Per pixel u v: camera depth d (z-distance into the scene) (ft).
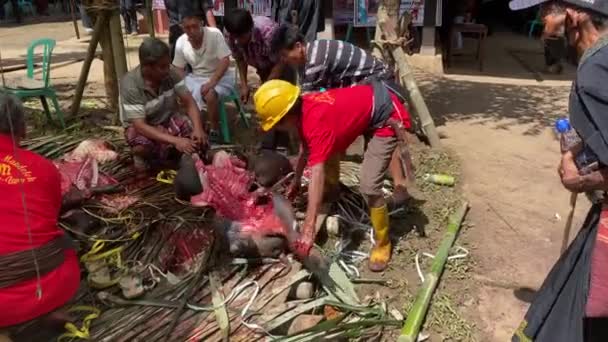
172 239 11.85
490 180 16.53
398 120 11.34
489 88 27.99
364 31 35.65
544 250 12.92
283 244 11.34
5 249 8.05
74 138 17.95
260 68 17.69
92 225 12.21
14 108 8.59
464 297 11.19
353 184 14.97
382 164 11.28
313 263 11.16
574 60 7.04
